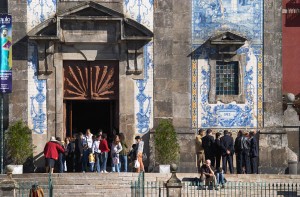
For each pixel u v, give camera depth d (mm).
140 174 45125
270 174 49219
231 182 46000
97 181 46531
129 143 51156
